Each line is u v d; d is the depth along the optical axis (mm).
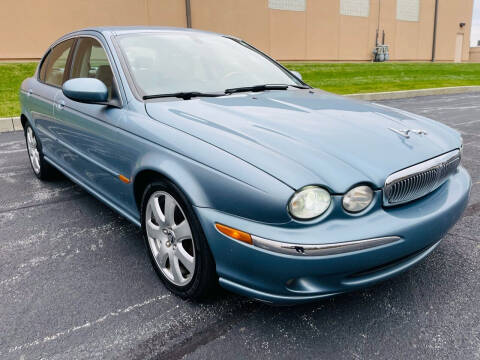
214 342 1900
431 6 27328
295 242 1660
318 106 2506
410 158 1978
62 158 3512
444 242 2803
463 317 2045
